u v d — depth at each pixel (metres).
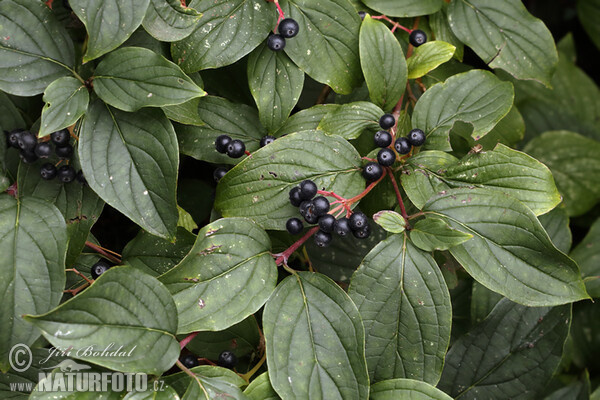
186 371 0.47
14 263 0.46
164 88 0.47
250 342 0.51
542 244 0.47
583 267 0.60
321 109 0.52
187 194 0.55
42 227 0.47
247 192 0.49
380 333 0.48
